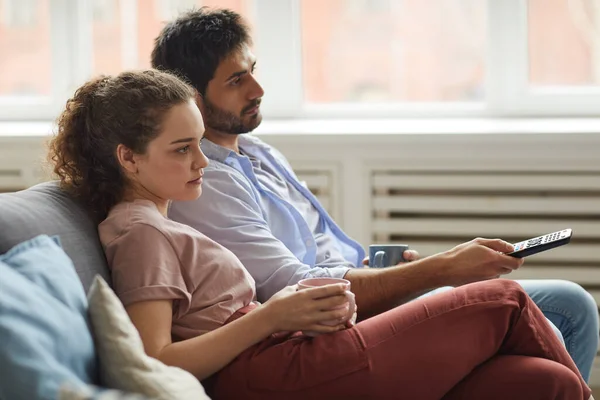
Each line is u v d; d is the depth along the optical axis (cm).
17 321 141
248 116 249
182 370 160
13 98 417
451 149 357
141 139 192
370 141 358
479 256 218
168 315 183
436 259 222
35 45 415
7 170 375
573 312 242
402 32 402
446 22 400
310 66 406
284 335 190
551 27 393
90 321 158
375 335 182
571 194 358
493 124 376
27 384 136
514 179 355
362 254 279
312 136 360
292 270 226
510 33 390
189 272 191
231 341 179
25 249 162
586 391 190
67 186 201
